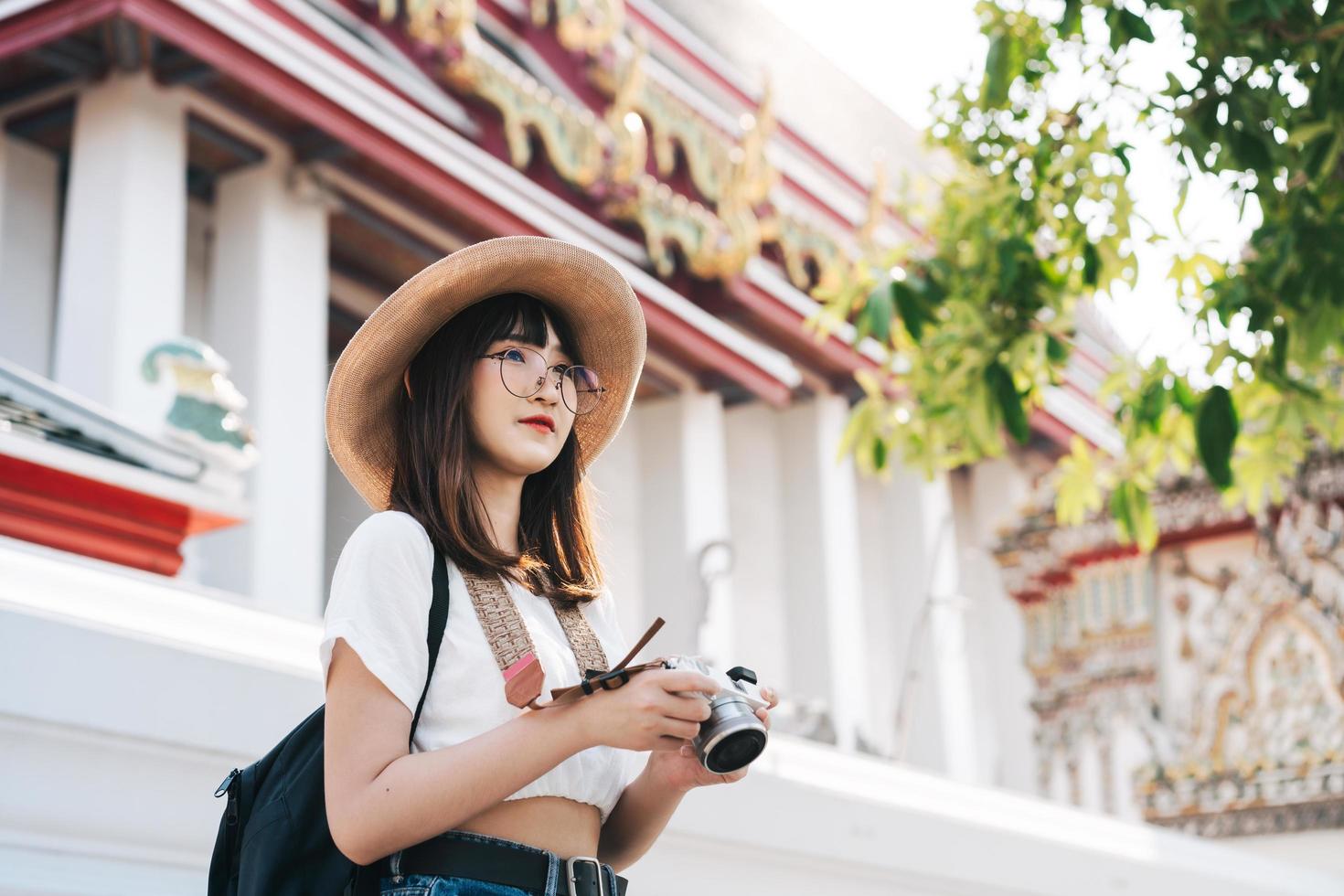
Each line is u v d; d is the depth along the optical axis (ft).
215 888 6.47
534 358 6.81
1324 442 31.89
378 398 6.90
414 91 32.58
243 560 27.09
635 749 5.77
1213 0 14.02
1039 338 17.39
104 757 10.11
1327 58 14.05
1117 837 22.91
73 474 15.47
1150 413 16.76
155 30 25.38
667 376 39.91
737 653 40.98
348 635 5.86
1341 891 28.43
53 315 28.60
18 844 9.60
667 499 39.75
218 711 10.75
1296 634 31.99
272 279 28.68
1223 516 33.32
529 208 32.60
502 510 6.85
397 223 31.73
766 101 38.73
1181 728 33.06
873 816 17.67
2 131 28.25
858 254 44.62
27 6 25.59
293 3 28.99
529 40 39.29
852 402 44.45
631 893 14.47
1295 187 14.96
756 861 16.05
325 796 5.95
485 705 6.04
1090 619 35.12
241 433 17.44
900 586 47.80
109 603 10.50
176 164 27.17
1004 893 19.86
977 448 19.80
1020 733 49.03
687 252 37.47
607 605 7.14
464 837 5.93
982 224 17.85
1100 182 16.67
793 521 43.62
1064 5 14.74
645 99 38.24
